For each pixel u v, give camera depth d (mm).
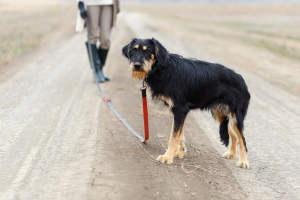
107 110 9344
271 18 62656
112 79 13023
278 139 8969
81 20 11805
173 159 7031
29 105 10031
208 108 7074
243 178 6691
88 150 6801
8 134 7918
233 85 6961
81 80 12984
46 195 5371
